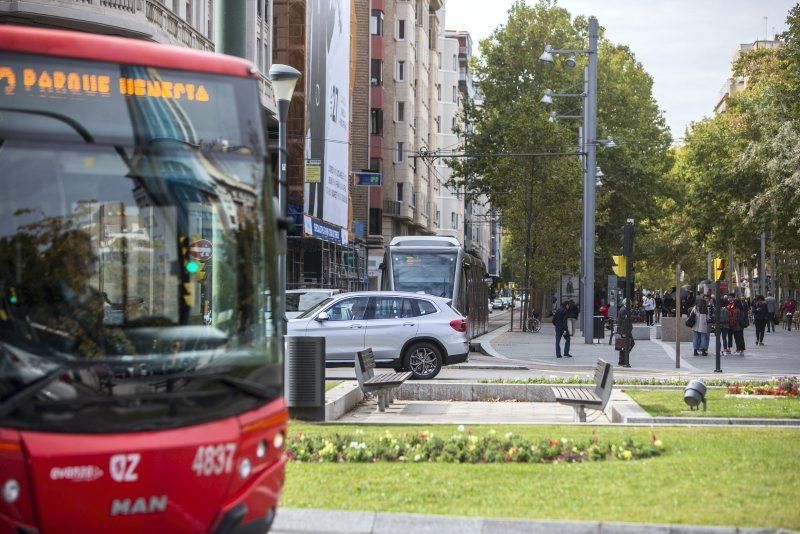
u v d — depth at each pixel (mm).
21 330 7039
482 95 77312
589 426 14961
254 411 7621
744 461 11719
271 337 7934
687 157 80562
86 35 7758
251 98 8250
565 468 11430
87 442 6883
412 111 91312
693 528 8594
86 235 7426
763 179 54875
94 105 7641
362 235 76688
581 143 63844
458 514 9211
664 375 29766
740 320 39625
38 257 7246
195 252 7777
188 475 7152
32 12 28797
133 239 7574
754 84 62812
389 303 26625
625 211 75750
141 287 7520
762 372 31156
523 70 76062
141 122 7754
